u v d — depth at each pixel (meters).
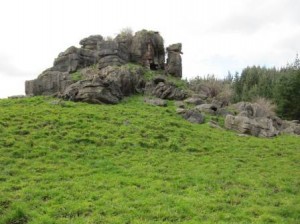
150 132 35.31
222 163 29.30
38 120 35.56
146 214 18.55
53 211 18.66
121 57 59.00
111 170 26.08
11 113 36.91
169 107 46.78
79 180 23.56
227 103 58.53
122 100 47.38
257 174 27.00
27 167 25.58
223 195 21.95
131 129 35.75
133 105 45.69
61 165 26.52
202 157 30.89
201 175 25.55
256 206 20.33
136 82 52.53
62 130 33.59
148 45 62.81
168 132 36.47
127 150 30.86
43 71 57.72
